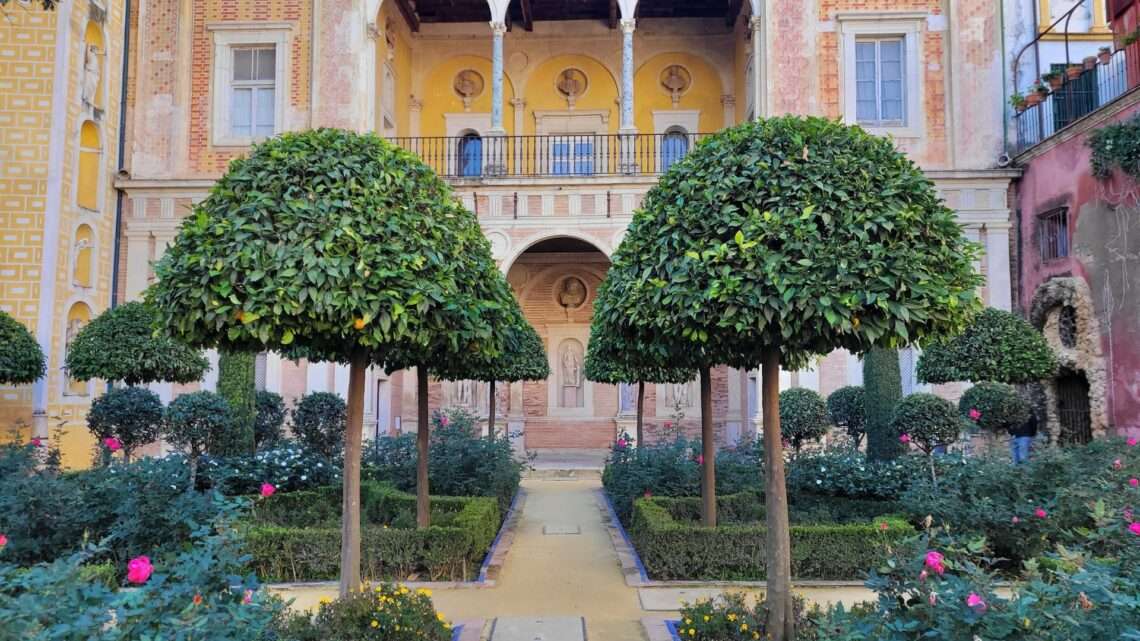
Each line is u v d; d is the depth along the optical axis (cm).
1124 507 562
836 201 456
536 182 1573
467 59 2002
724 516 864
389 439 1206
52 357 1290
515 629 542
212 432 978
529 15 1922
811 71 1552
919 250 454
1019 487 669
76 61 1382
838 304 427
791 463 973
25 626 278
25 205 1302
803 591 648
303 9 1627
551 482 1520
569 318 2006
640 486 976
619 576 711
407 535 686
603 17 1988
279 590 638
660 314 479
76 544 611
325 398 1195
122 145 1574
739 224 462
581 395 1991
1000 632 315
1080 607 332
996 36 1535
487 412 1906
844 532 688
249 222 461
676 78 1966
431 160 1969
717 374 1903
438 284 488
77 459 1330
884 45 1586
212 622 316
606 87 1989
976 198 1492
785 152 480
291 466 996
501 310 566
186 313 460
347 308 449
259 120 1630
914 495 732
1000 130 1516
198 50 1630
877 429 1041
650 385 1922
